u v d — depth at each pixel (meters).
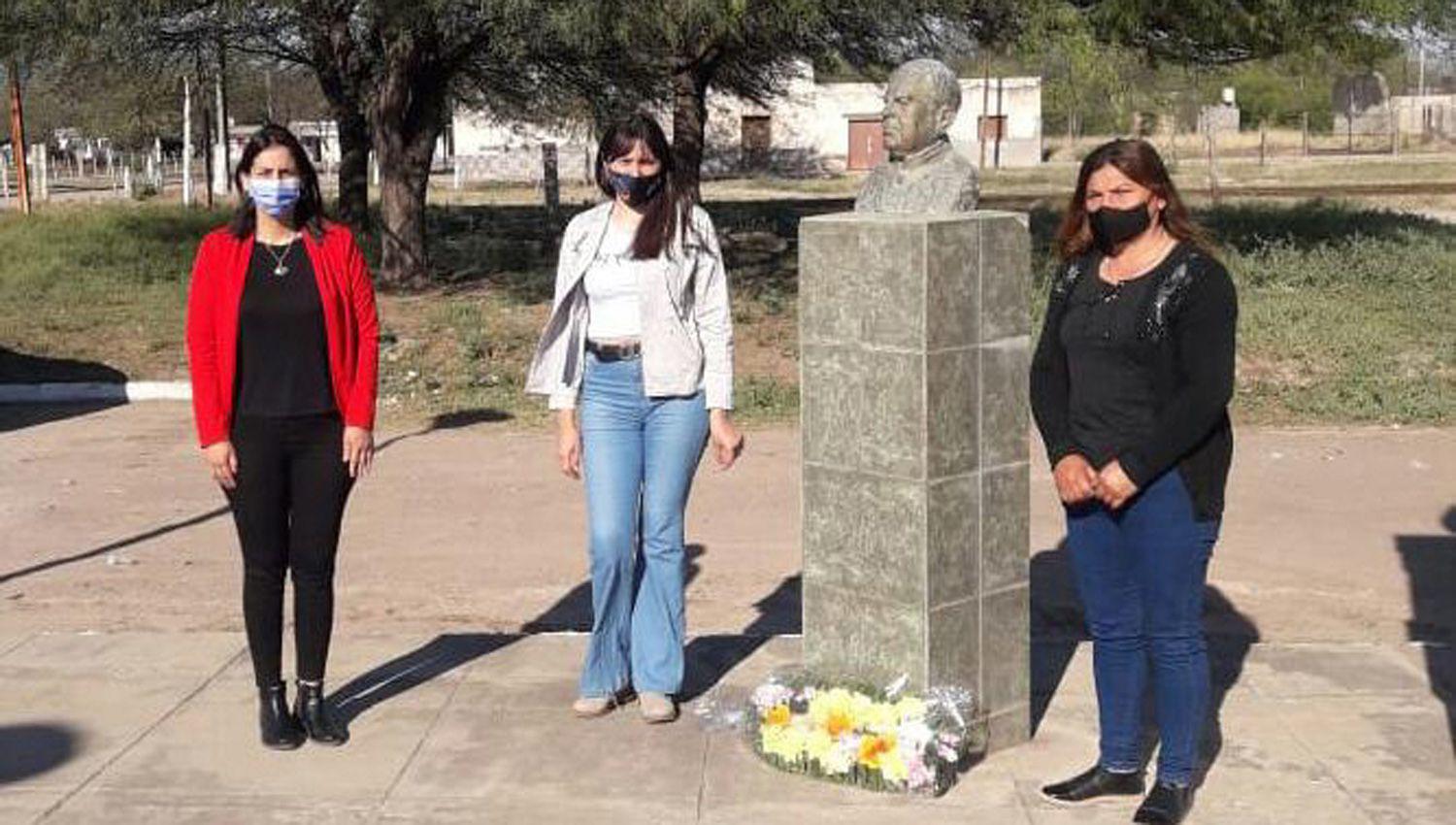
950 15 17.33
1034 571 8.80
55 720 5.99
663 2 15.00
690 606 8.12
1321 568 8.83
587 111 25.14
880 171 5.56
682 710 6.01
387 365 15.82
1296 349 15.23
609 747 5.64
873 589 5.38
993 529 5.38
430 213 31.58
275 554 5.59
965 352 5.21
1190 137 62.78
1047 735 5.71
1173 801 4.90
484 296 19.47
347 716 6.00
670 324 5.59
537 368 5.83
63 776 5.42
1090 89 17.52
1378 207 30.92
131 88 30.59
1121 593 4.98
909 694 5.29
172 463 12.03
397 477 11.45
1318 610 8.05
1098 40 17.77
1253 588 8.45
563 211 31.95
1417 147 59.00
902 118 5.40
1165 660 4.86
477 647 6.92
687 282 5.62
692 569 8.84
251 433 5.44
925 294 5.07
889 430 5.23
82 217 28.94
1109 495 4.70
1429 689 6.26
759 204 34.47
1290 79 21.41
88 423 13.87
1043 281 17.36
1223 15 17.05
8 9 17.88
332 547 5.62
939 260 5.09
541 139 53.78
